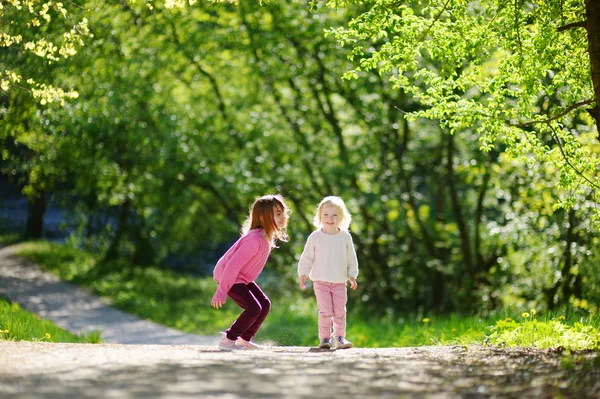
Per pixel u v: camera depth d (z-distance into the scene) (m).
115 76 22.52
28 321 14.02
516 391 4.98
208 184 27.75
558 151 11.20
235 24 24.28
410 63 11.17
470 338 10.89
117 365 5.71
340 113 25.70
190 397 4.46
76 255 35.03
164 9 21.36
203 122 25.80
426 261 25.72
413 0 11.13
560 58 10.69
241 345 8.70
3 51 14.43
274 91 25.66
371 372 5.74
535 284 20.36
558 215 18.58
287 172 25.67
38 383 4.80
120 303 26.14
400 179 25.20
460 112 11.14
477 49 10.99
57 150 22.08
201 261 41.16
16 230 44.06
